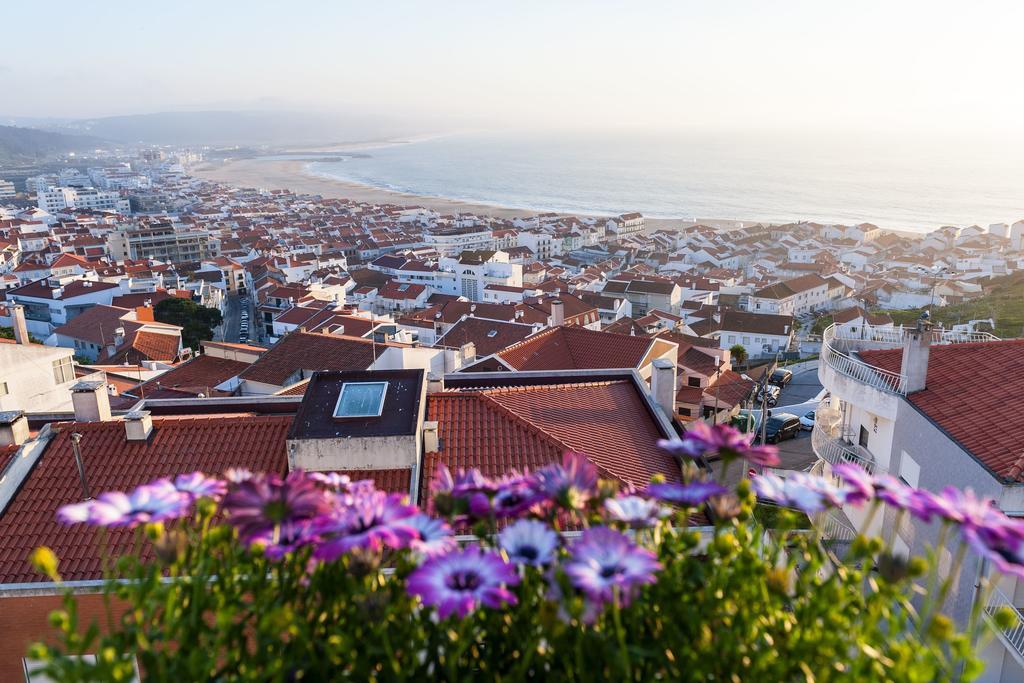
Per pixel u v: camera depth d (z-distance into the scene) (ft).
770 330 322.14
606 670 12.40
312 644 12.63
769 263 545.85
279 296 380.78
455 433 67.31
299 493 12.68
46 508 57.67
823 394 197.06
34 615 47.32
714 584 13.03
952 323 325.83
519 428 67.67
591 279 467.93
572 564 11.13
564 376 86.79
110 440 64.39
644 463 64.34
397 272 484.33
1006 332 293.43
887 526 70.49
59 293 347.97
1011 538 10.80
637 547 11.66
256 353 166.30
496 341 227.40
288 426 65.72
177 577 12.85
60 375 126.00
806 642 12.16
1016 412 65.57
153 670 11.85
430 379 77.51
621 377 86.63
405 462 60.75
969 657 10.99
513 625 13.73
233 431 65.36
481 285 454.40
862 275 500.74
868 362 88.28
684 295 439.63
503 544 12.90
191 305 317.42
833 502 12.70
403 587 13.66
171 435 64.95
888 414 77.51
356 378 69.67
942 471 66.85
